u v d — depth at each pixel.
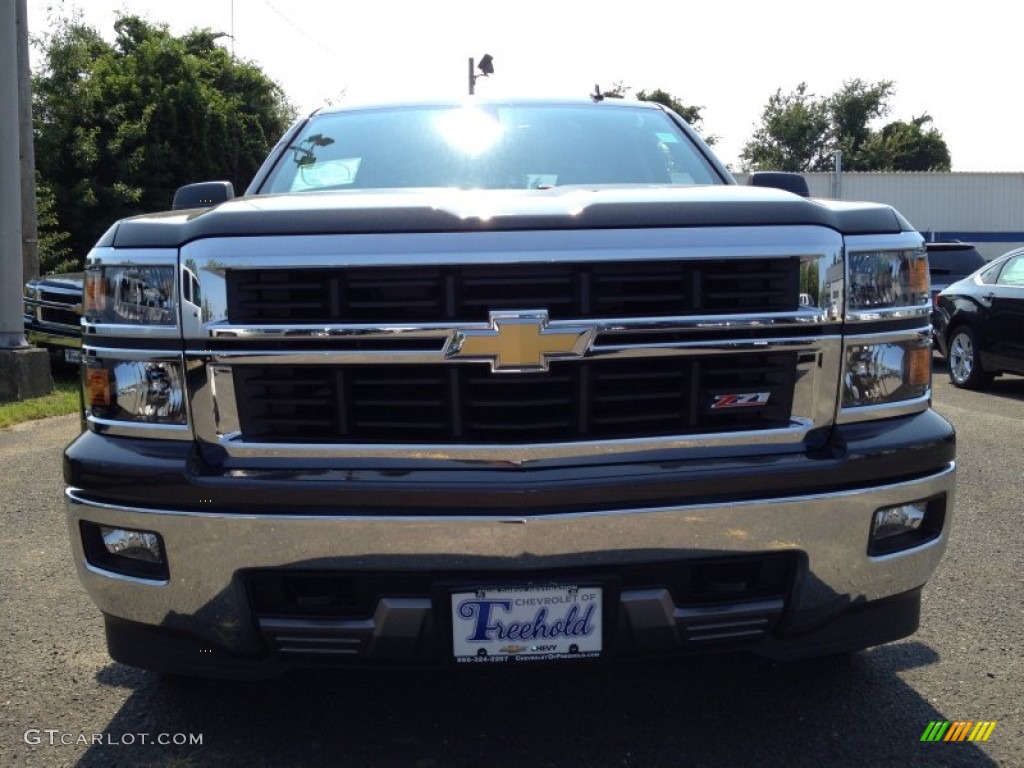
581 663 2.39
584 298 2.34
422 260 2.30
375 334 2.31
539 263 2.31
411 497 2.29
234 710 2.98
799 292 2.45
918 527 2.61
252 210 2.41
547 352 2.31
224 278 2.36
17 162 9.43
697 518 2.34
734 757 2.68
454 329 2.30
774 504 2.37
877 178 32.31
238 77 29.06
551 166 3.58
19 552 4.57
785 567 2.47
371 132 3.81
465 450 2.33
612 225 2.36
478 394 2.35
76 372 11.02
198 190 3.41
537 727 2.86
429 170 3.54
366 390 2.37
